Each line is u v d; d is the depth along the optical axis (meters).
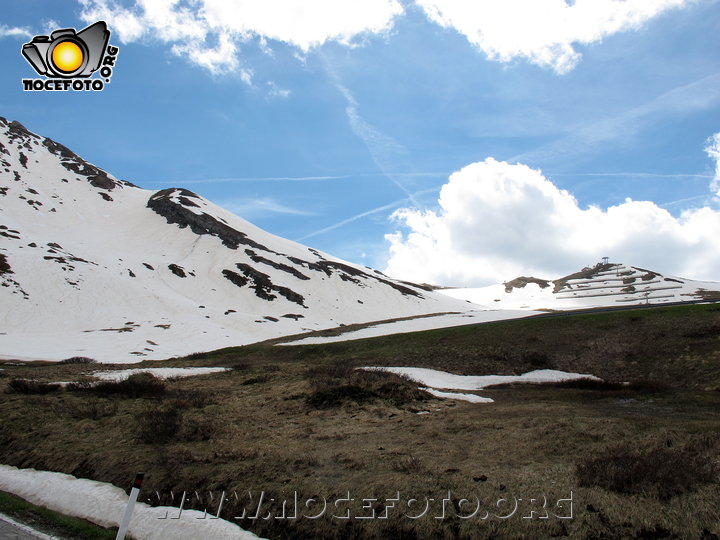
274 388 26.53
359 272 166.62
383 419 19.12
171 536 10.88
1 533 10.98
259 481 12.30
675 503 9.73
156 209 165.00
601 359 33.62
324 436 16.53
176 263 130.88
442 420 18.38
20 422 19.22
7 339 61.44
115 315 83.31
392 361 39.94
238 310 112.56
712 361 28.70
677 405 21.11
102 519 11.93
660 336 34.31
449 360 38.12
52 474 14.62
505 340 39.97
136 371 39.16
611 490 10.48
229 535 10.58
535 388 28.67
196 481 12.70
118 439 16.84
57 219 140.62
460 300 176.00
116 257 121.19
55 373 36.41
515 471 11.96
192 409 21.64
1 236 102.50
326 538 10.17
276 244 170.75
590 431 14.93
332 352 46.88
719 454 11.98
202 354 53.38
